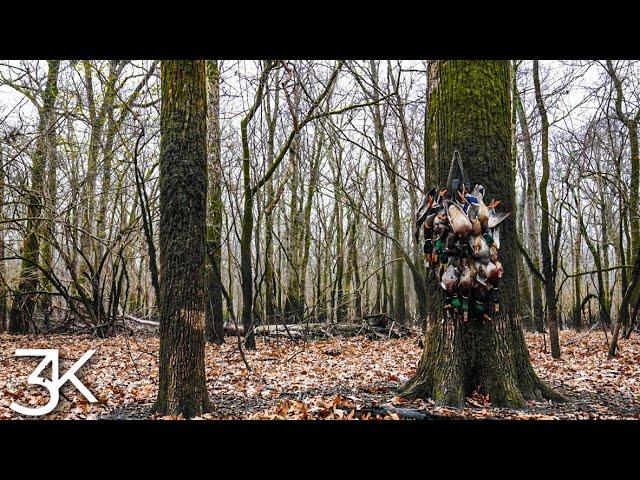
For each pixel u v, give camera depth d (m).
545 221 11.59
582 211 25.61
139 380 9.08
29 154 13.84
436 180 7.30
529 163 19.61
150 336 16.58
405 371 9.70
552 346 11.39
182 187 6.22
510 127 7.12
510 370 6.72
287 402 6.84
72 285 17.39
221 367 10.41
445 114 7.10
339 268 23.55
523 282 19.25
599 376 8.76
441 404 6.58
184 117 6.25
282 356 12.13
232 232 21.34
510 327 6.89
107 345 14.15
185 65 6.27
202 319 6.36
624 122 17.72
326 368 10.27
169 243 6.25
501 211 6.88
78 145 16.16
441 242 6.50
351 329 16.50
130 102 14.63
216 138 14.03
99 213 17.88
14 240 18.16
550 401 6.86
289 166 19.88
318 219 28.16
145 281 23.92
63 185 15.73
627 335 15.00
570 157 19.05
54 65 16.28
